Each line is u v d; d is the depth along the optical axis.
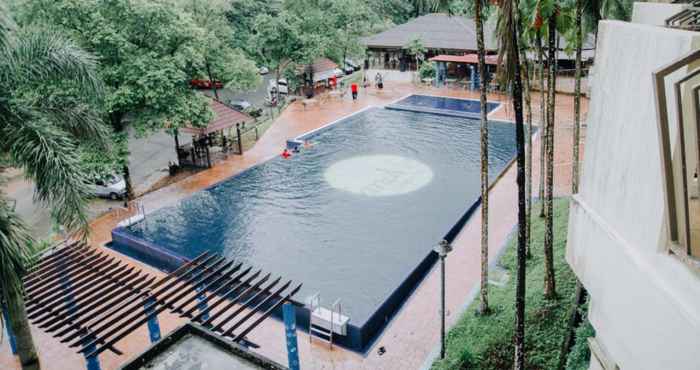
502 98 37.44
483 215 13.92
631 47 6.50
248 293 12.61
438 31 47.34
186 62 24.81
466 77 46.16
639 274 5.94
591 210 7.56
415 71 48.91
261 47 40.41
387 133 32.75
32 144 10.87
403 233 19.80
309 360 13.75
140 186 27.44
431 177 25.25
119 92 21.59
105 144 13.71
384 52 50.56
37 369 12.95
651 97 5.93
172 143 35.84
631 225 6.32
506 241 18.91
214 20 36.44
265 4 51.53
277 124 35.69
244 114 29.97
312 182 25.38
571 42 17.27
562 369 11.88
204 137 29.00
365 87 45.00
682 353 5.00
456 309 15.39
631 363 6.22
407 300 16.05
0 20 10.84
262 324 15.13
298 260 18.30
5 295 10.51
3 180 11.69
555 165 25.31
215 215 22.23
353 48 45.66
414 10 63.00
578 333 11.45
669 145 4.56
